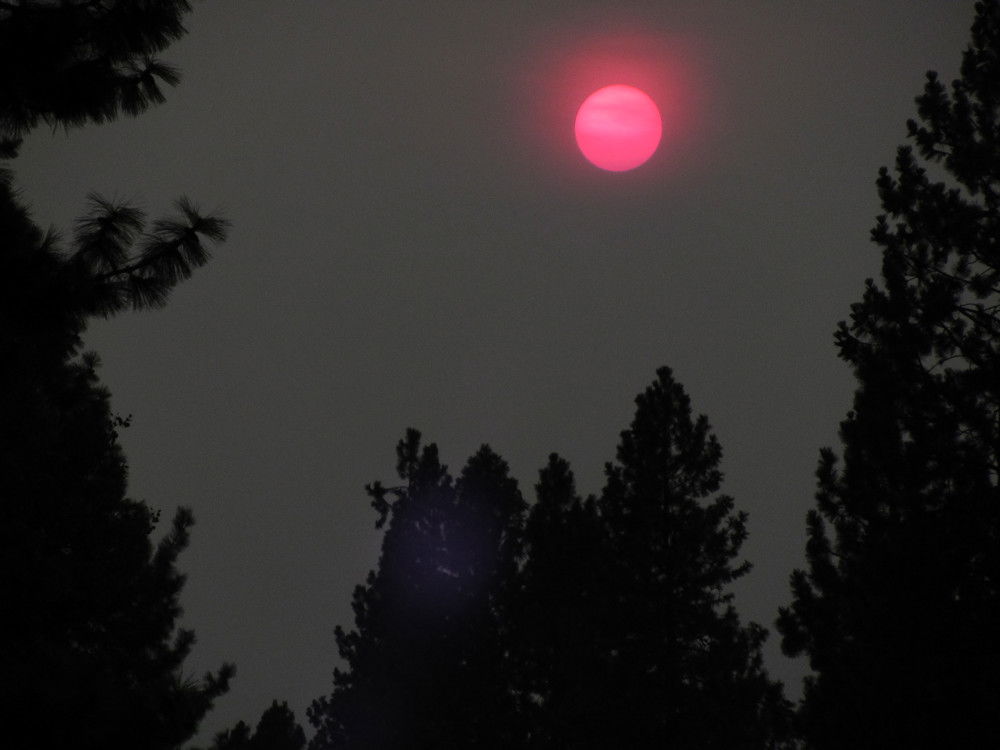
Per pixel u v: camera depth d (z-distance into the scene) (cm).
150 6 749
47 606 1041
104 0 748
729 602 2548
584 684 2425
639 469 2617
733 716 2305
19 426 1055
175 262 736
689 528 2505
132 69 773
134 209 725
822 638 1658
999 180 1789
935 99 1867
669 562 2477
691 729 2292
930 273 1792
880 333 1727
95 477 1448
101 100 749
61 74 732
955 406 1562
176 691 750
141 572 1503
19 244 688
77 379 1084
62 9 718
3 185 707
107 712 675
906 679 1449
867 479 1662
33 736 641
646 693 2347
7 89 736
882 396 1655
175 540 1650
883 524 1641
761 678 2353
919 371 1655
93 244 712
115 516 1491
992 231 1736
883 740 1424
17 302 702
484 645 2588
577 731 2367
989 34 1873
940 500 1566
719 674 2344
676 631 2439
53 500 1305
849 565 1659
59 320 716
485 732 2503
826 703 1541
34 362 854
